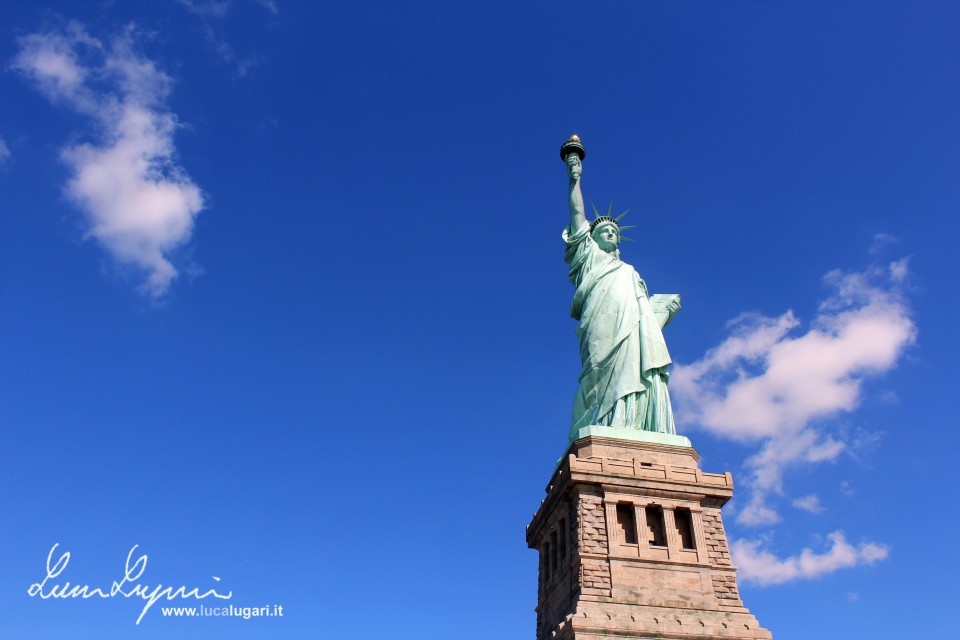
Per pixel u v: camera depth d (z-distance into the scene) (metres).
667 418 86.56
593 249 99.62
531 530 89.69
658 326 92.50
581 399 90.38
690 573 73.75
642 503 77.25
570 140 108.44
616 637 67.19
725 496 79.06
